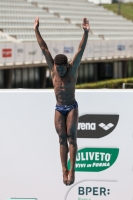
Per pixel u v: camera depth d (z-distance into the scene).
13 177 25.84
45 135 25.59
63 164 20.70
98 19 163.75
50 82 117.19
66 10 160.75
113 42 127.69
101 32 153.00
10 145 25.72
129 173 25.62
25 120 25.59
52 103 25.45
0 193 25.94
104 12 174.00
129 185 25.70
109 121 25.34
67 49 110.12
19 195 25.94
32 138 25.66
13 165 25.81
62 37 134.00
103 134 25.45
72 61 19.56
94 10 171.50
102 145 25.53
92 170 25.70
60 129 20.20
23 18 135.75
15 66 99.25
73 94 19.84
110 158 25.59
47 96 25.44
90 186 25.83
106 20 165.50
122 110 25.28
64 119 20.16
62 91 19.67
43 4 156.38
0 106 25.59
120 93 25.20
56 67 19.28
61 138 20.44
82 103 25.31
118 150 25.50
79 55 19.39
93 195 25.84
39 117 25.56
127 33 163.25
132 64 142.25
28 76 108.06
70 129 19.95
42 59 106.31
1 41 112.62
